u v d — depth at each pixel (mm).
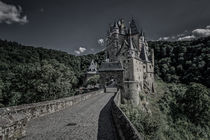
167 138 31547
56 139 7496
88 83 74062
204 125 43531
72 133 8398
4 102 37906
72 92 43344
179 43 139375
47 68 34719
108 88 53094
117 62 60219
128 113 20344
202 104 46250
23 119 8156
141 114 23031
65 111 15641
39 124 10438
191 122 44500
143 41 75375
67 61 136625
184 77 101125
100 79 58281
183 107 49312
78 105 19812
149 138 18453
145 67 69375
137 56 64375
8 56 106625
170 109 49344
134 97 39906
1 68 74500
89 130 8945
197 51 112188
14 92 35156
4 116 7422
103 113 14305
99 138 7547
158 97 58938
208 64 92250
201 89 49188
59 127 9648
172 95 61906
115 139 7375
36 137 7812
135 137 5012
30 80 34188
